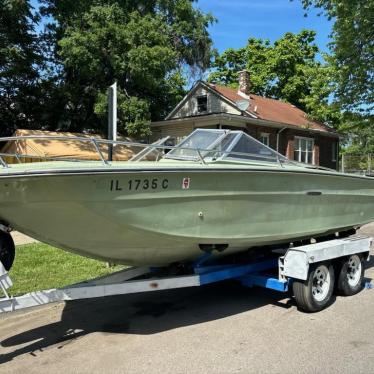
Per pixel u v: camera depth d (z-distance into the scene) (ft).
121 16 70.44
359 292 21.58
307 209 20.18
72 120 83.71
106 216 14.39
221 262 19.80
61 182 13.15
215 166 16.22
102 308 19.34
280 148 83.51
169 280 16.92
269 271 20.71
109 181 13.96
